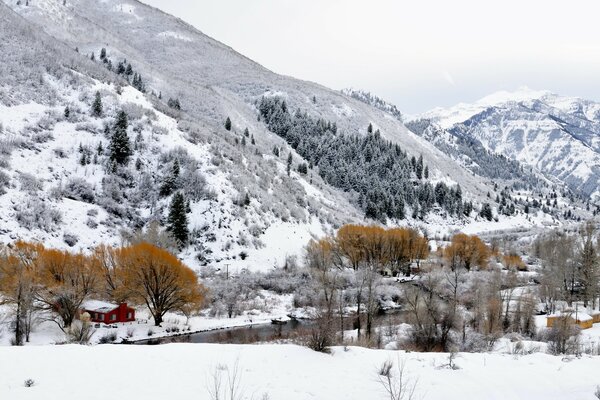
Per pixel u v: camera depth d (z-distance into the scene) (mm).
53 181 75375
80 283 45875
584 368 17000
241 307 59312
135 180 84688
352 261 83375
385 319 52438
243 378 14469
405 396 13672
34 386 12477
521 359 18547
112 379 13539
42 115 87500
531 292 59188
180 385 13406
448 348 35531
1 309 43781
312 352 18422
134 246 51312
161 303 49906
